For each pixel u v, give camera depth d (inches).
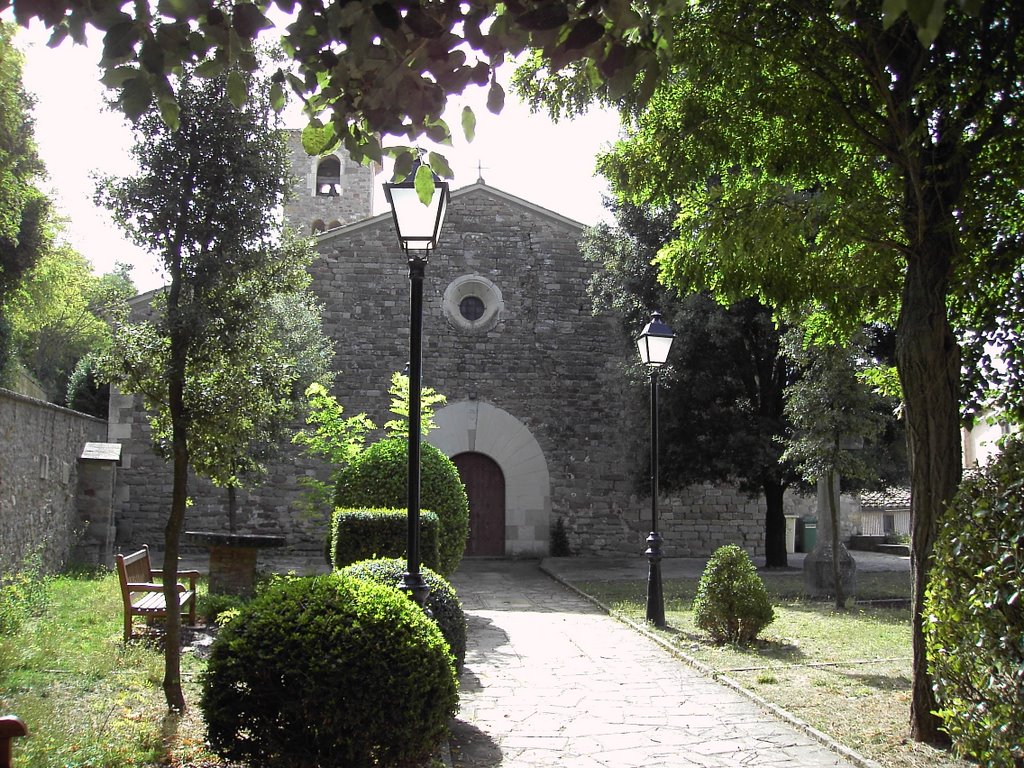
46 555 411.8
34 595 302.0
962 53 179.8
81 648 242.7
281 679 151.5
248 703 151.3
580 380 620.1
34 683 202.5
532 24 88.6
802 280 236.2
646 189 236.7
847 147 226.4
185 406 198.8
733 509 639.8
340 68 106.7
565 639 321.7
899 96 188.1
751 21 191.0
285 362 213.8
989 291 216.8
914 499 190.7
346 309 597.9
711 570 312.2
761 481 544.4
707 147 225.6
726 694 236.2
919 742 185.2
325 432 441.1
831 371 397.1
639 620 355.9
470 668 267.9
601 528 613.3
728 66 197.6
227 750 152.6
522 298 619.8
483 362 609.9
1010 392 218.4
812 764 175.8
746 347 534.3
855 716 207.6
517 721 208.2
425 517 311.7
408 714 155.2
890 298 236.1
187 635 281.3
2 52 247.8
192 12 97.6
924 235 192.5
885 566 610.5
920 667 187.6
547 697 232.1
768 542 571.8
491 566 571.2
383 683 153.2
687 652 288.8
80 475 488.1
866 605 407.5
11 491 354.0
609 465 617.9
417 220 203.2
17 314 711.7
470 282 615.2
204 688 155.6
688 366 527.5
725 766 174.7
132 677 218.7
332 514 367.9
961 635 148.4
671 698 231.6
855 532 831.7
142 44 99.4
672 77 213.6
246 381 202.2
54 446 426.0
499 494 610.9
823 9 184.9
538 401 613.3
